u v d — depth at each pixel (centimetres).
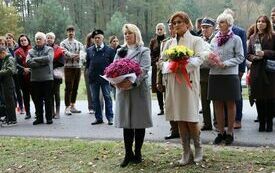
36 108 968
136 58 610
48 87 953
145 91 604
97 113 944
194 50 582
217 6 4341
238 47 692
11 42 1059
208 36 809
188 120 574
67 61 1075
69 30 1084
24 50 1027
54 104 1052
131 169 602
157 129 859
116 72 578
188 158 605
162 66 588
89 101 1100
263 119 803
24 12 4747
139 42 617
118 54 625
